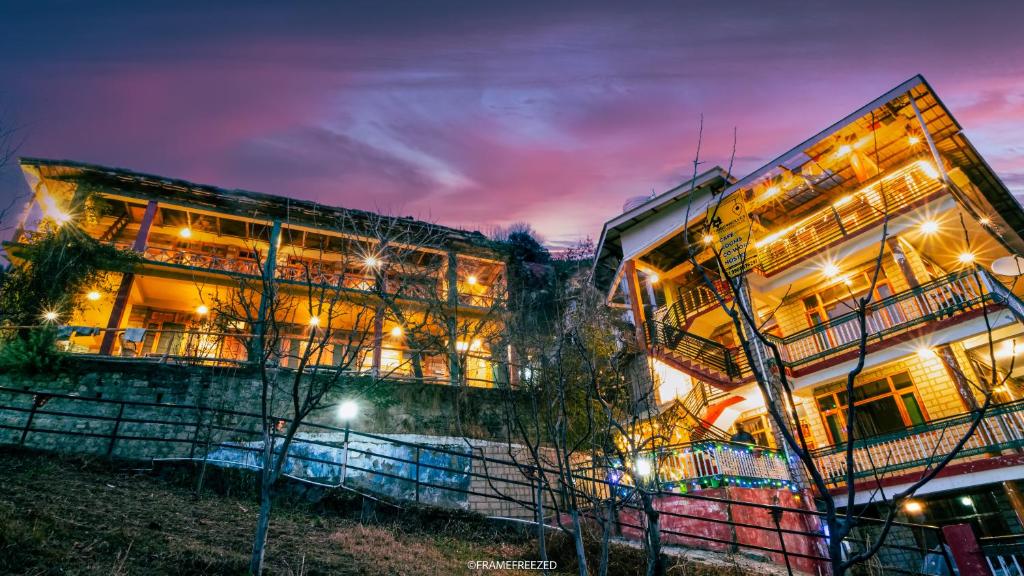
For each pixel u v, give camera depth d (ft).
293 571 24.48
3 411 46.37
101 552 21.80
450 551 33.22
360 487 41.27
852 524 11.77
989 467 41.81
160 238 80.28
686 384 63.52
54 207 69.41
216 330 65.10
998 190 58.70
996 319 44.42
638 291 70.08
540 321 48.32
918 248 55.83
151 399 52.19
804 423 57.77
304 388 58.90
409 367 76.07
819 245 58.70
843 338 54.03
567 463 24.68
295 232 80.38
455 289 77.71
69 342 57.62
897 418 51.39
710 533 42.19
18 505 24.49
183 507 31.09
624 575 32.58
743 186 62.64
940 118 51.78
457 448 52.34
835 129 55.16
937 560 42.68
